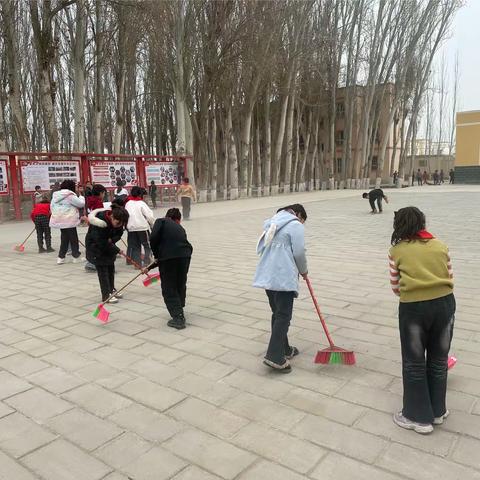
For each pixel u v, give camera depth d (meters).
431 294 3.02
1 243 12.42
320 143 43.81
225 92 26.72
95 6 21.55
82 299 6.74
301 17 29.33
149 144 38.66
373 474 2.71
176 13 22.20
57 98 35.78
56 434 3.23
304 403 3.55
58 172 18.42
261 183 35.00
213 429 3.23
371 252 9.59
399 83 38.34
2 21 20.64
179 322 5.32
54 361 4.48
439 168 57.97
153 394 3.77
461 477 2.67
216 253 10.17
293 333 5.04
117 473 2.79
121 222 6.21
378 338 4.84
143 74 36.38
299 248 3.93
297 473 2.74
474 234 11.52
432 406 3.18
